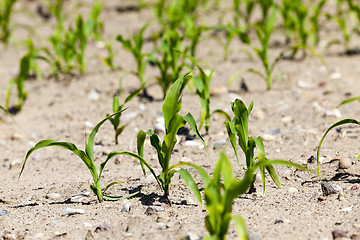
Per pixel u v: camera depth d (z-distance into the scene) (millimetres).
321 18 10945
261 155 3801
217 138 5418
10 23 11906
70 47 7934
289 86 7168
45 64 9219
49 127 6340
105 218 3740
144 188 4234
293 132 5496
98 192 3988
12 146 5809
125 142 5586
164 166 3822
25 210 4027
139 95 7156
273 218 3566
